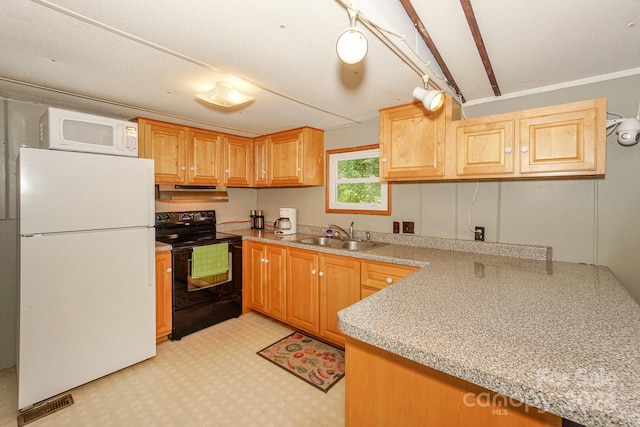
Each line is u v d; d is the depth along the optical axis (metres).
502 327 0.94
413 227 2.63
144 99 2.25
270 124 2.98
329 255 2.49
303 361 2.29
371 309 1.09
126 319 2.11
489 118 1.90
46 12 1.21
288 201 3.68
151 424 1.64
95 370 1.97
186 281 2.69
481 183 2.26
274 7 1.17
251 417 1.70
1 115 2.19
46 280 1.77
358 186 3.08
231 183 3.39
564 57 1.60
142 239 2.19
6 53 1.56
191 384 1.99
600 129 1.59
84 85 1.99
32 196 1.72
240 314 3.19
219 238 3.03
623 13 1.21
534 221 2.05
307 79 1.87
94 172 1.95
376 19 1.14
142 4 1.16
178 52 1.55
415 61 1.49
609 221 1.81
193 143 3.04
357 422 1.07
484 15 1.24
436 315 1.04
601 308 1.11
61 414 1.71
